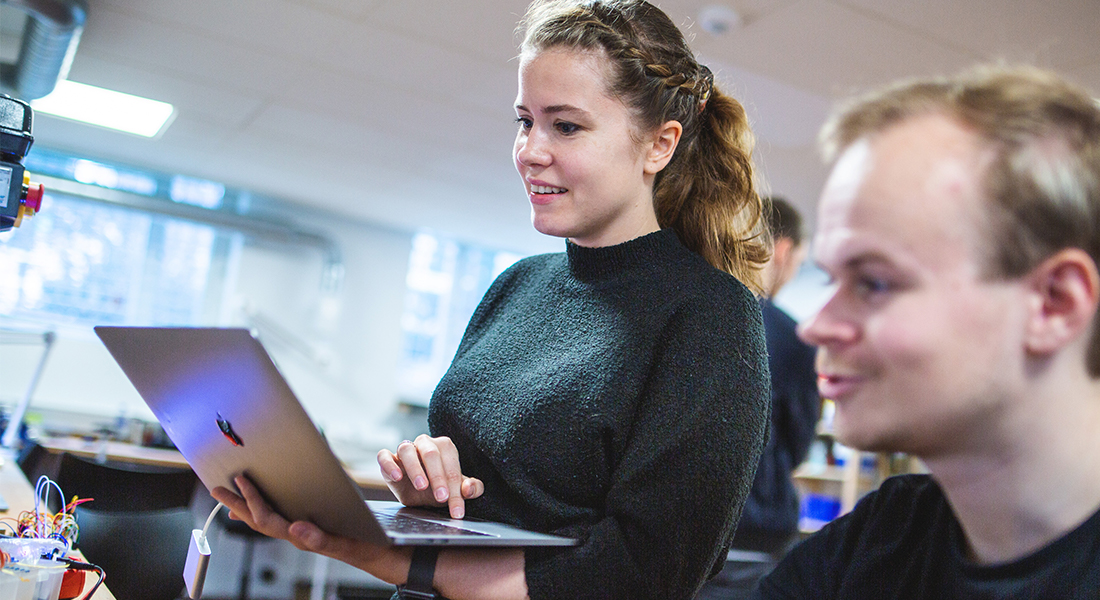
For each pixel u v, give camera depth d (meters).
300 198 6.28
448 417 1.05
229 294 6.39
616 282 0.98
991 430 0.47
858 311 0.48
